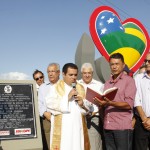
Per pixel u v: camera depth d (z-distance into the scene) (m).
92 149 5.84
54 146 4.82
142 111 5.22
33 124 5.19
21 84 5.32
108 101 4.69
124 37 9.02
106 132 5.07
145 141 5.37
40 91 6.03
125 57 9.00
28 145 5.04
